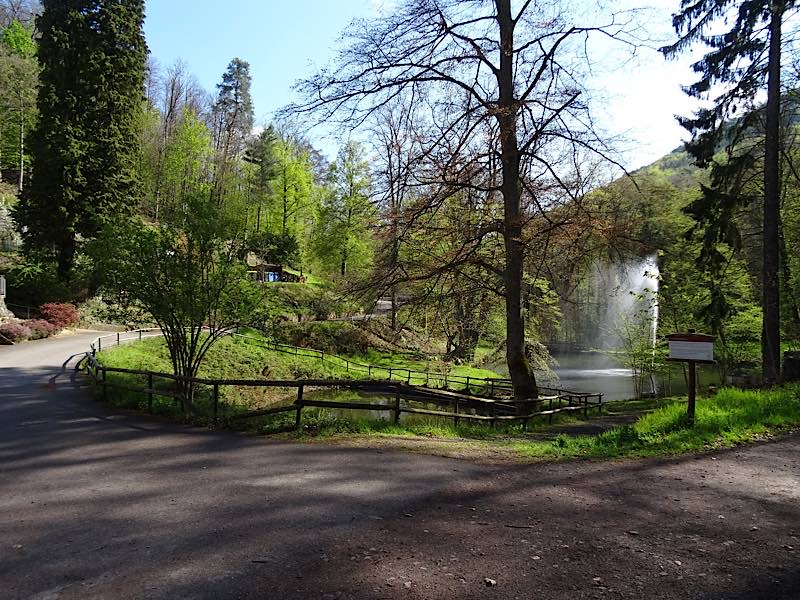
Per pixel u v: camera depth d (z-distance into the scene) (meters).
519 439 9.99
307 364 30.56
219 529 4.69
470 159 12.67
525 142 13.27
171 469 6.92
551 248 13.44
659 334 26.09
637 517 4.91
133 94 36.44
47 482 6.38
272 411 9.84
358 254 35.81
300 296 38.44
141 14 36.94
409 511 5.14
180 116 60.62
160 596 3.49
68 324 31.03
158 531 4.67
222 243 12.95
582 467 6.84
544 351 24.53
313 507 5.27
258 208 56.19
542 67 12.88
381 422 10.62
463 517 4.95
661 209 24.22
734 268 22.66
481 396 18.77
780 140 16.92
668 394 26.33
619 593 3.48
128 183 35.28
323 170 58.00
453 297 15.41
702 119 16.98
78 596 3.51
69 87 33.88
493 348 30.45
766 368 15.72
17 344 26.25
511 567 3.87
